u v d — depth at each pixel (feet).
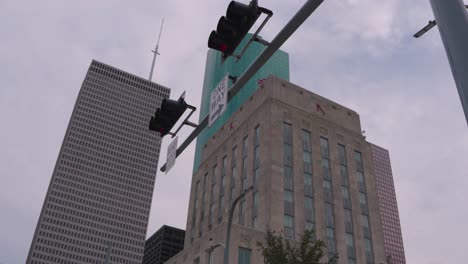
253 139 209.46
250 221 185.16
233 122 237.66
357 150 228.02
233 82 31.86
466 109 15.65
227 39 25.12
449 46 16.70
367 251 198.39
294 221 181.27
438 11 17.46
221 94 32.40
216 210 217.56
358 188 215.31
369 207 212.64
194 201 248.11
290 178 192.24
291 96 219.00
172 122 34.42
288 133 206.39
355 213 204.03
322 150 213.25
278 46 26.78
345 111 237.04
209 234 149.07
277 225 174.91
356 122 238.07
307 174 199.62
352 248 193.67
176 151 42.68
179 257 166.20
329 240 187.52
